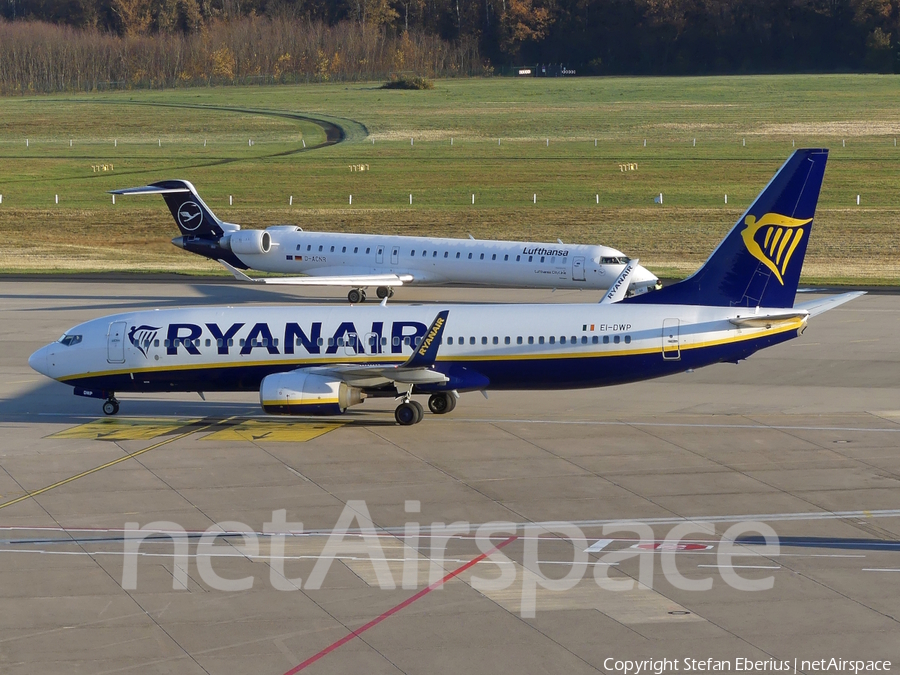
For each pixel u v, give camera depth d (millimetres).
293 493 145000
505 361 178500
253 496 143875
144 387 188125
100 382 188250
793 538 127438
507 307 182875
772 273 174625
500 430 176125
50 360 189375
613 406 192625
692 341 174875
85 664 98375
